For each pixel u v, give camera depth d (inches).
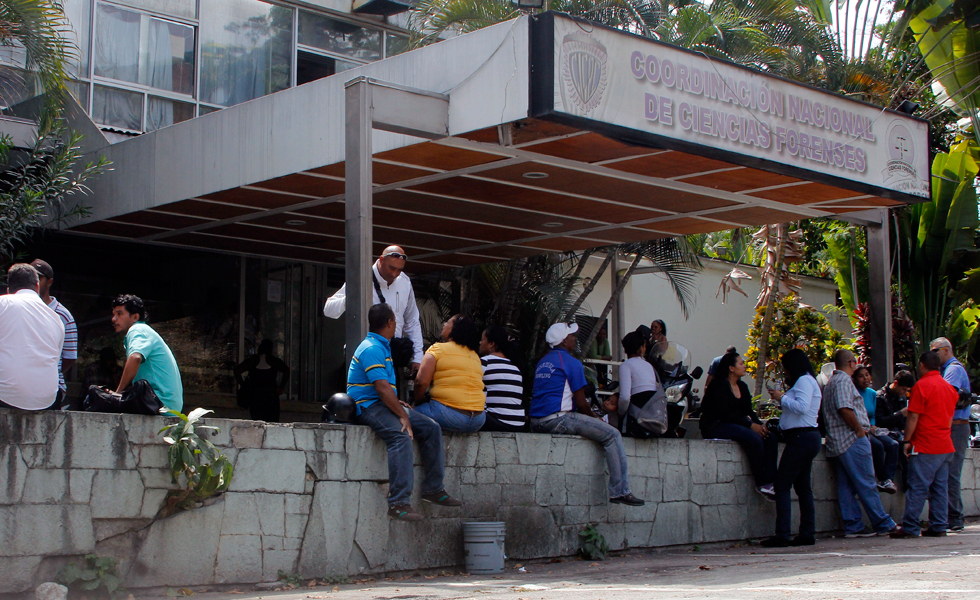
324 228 496.4
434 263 595.5
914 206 769.6
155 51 552.7
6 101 482.6
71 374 502.6
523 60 319.6
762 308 700.0
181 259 550.6
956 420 432.1
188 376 543.5
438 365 292.8
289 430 257.3
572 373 331.9
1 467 210.4
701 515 368.5
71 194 445.4
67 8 517.0
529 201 444.5
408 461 267.9
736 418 390.3
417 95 335.3
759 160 369.7
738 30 603.5
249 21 589.9
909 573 258.2
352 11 629.6
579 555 323.0
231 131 412.8
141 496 229.8
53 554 215.6
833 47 655.1
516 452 309.6
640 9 588.4
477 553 284.4
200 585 237.1
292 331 590.6
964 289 748.0
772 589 225.6
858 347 709.9
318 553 258.8
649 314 783.1
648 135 338.3
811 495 379.6
